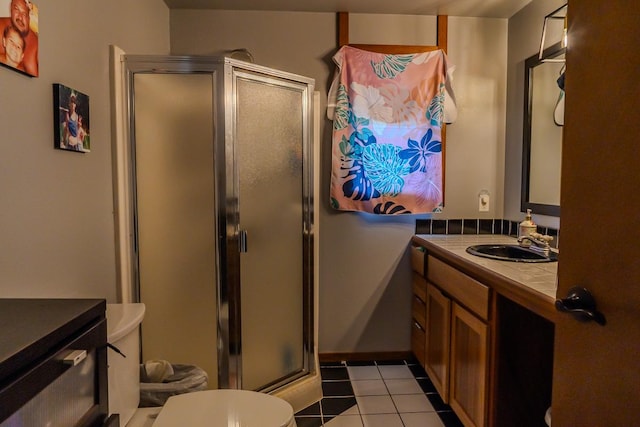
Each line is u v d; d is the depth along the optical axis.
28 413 0.62
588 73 0.90
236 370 1.89
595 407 0.90
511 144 2.62
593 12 0.88
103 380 0.87
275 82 1.98
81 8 1.46
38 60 1.21
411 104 2.58
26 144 1.16
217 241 1.82
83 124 1.46
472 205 2.72
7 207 1.09
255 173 1.94
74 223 1.42
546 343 1.64
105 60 1.65
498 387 1.64
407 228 2.71
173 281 1.85
